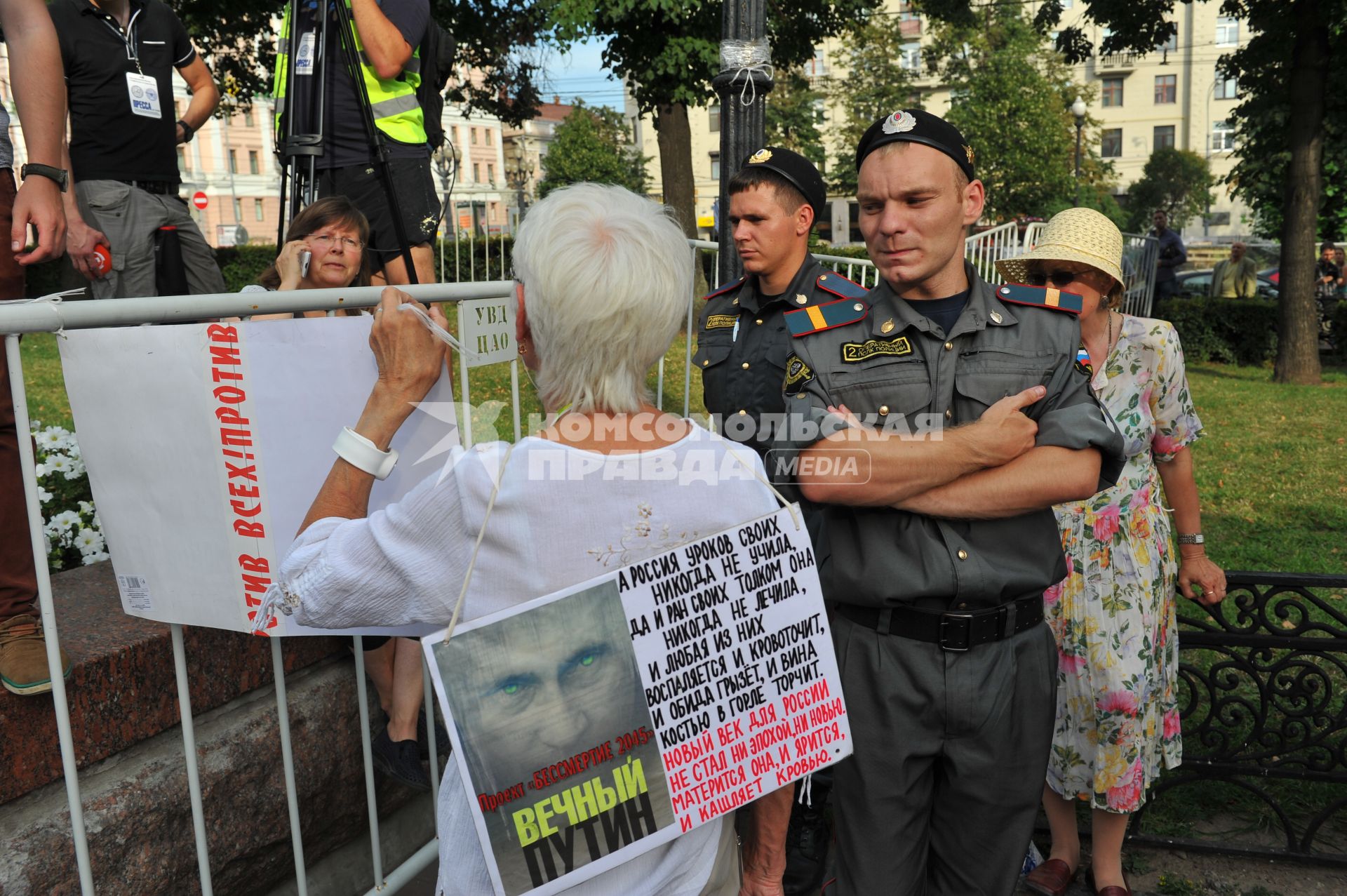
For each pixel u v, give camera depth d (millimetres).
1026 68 35156
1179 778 2955
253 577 1668
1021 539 1791
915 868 1855
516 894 1243
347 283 2918
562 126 42375
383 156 3314
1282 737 2902
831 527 1856
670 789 1309
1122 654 2500
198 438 1632
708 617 1319
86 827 1822
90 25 3307
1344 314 14688
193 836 2027
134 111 3410
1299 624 2855
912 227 1708
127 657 1912
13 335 1480
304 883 2102
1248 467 7719
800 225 2719
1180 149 55812
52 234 2113
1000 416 1689
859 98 38375
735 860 1483
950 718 1771
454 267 9570
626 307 1254
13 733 1731
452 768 1432
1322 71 11875
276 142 3594
